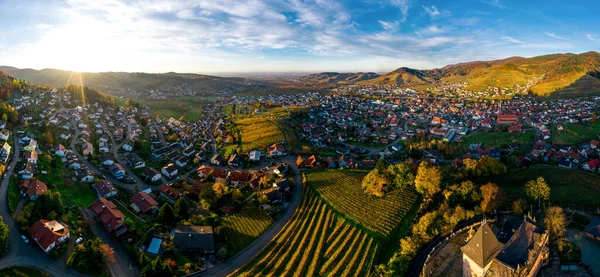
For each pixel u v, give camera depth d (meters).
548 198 125.94
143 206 134.75
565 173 155.75
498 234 104.19
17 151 160.38
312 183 160.88
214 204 140.12
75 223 115.44
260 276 98.31
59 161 166.75
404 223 118.31
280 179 162.88
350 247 108.38
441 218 111.38
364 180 149.75
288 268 101.44
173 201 145.50
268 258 106.62
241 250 111.62
